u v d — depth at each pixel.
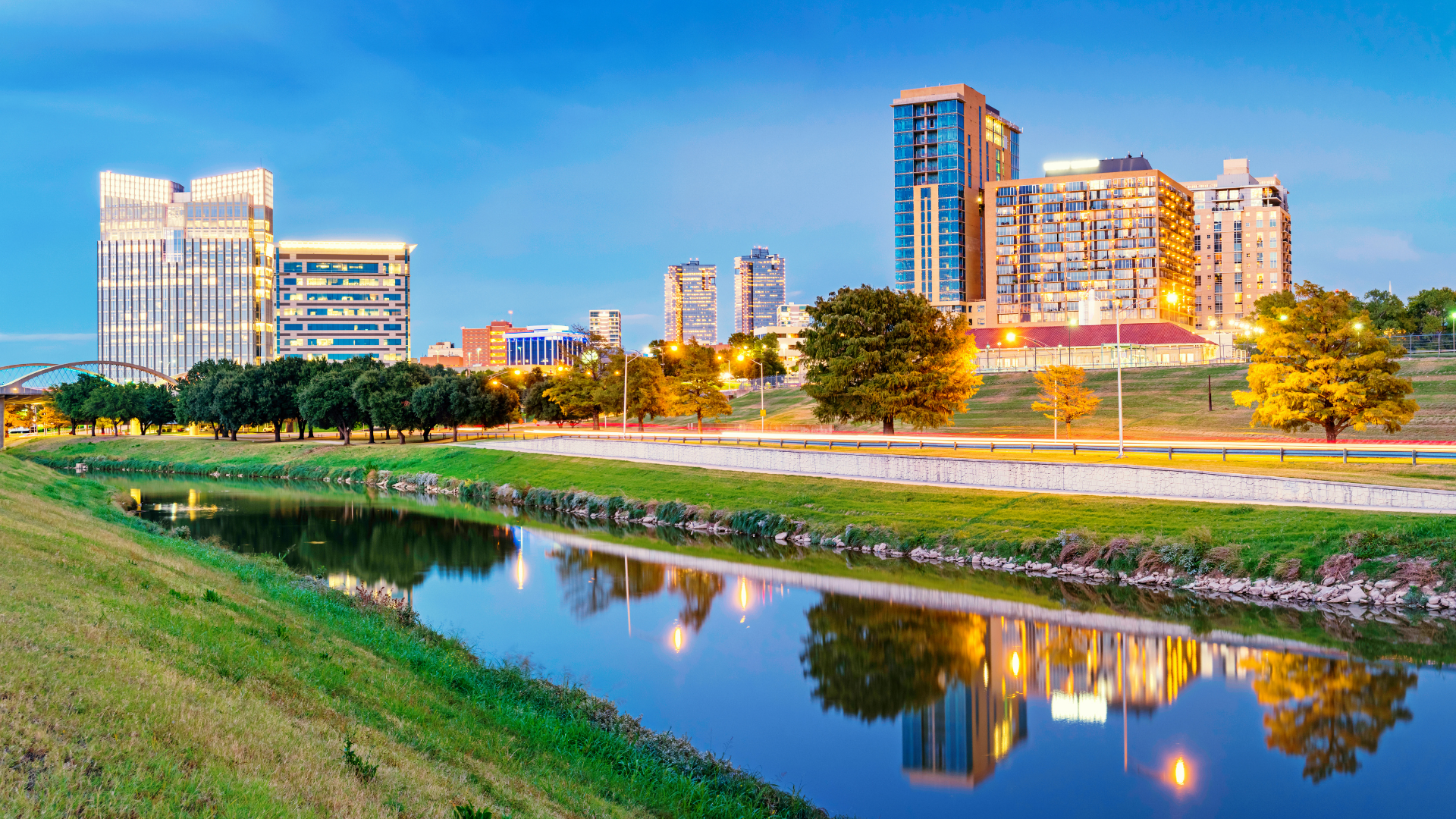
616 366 104.06
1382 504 38.41
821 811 19.69
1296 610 34.31
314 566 47.69
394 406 116.81
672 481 68.19
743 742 24.11
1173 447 59.66
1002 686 28.59
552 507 70.75
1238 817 19.84
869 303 73.50
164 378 182.38
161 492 84.50
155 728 10.23
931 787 21.30
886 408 69.38
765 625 35.38
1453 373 89.50
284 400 126.38
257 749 10.73
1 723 9.08
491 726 17.92
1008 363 155.25
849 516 52.25
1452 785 21.16
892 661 31.05
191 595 19.31
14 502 30.59
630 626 35.47
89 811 8.02
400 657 21.84
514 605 39.03
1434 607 32.69
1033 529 44.84
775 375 179.12
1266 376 59.38
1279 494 41.03
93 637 12.78
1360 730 24.23
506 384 142.12
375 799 10.59
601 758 18.64
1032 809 20.31
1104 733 24.72
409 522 64.25
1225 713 25.70
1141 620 34.41
